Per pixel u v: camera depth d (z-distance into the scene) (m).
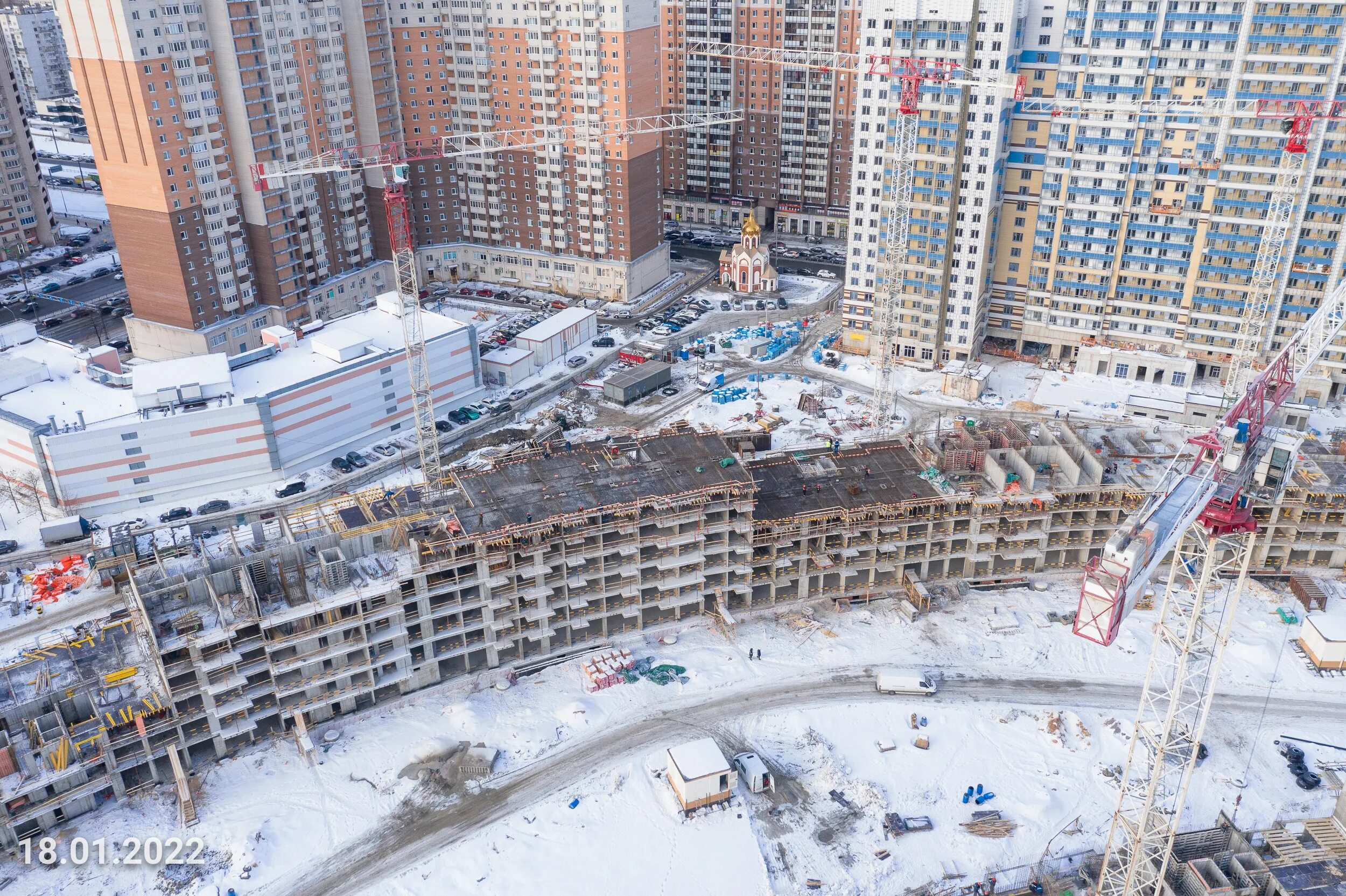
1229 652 132.62
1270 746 118.50
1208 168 188.50
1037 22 191.50
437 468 175.38
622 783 114.62
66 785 108.12
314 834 108.69
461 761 116.50
